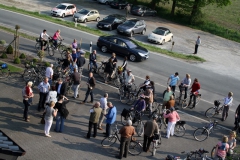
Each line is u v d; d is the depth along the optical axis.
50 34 32.56
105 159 14.73
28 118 16.83
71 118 17.72
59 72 21.41
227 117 21.11
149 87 19.95
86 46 30.64
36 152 14.41
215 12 60.44
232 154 15.80
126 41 28.72
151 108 18.86
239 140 18.27
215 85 26.59
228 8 64.56
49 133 15.98
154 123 15.30
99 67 24.31
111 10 50.34
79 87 21.36
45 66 22.16
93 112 15.67
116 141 16.28
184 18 51.62
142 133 17.20
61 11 41.44
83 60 22.67
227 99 20.09
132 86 23.27
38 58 25.36
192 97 21.83
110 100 20.62
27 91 16.27
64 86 17.92
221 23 53.78
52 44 26.34
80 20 40.72
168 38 38.78
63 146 15.16
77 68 21.67
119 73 22.78
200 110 21.47
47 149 14.74
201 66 31.17
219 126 19.66
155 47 35.25
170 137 17.47
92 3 52.84
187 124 19.27
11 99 18.67
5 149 9.12
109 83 23.11
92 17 42.09
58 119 15.98
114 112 15.94
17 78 21.31
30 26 34.19
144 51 28.73
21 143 14.87
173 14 52.53
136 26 38.88
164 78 26.05
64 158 14.32
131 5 52.53
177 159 13.96
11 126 16.05
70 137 15.98
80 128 16.94
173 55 32.97
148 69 27.34
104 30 39.16
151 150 16.05
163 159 15.42
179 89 22.53
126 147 14.93
